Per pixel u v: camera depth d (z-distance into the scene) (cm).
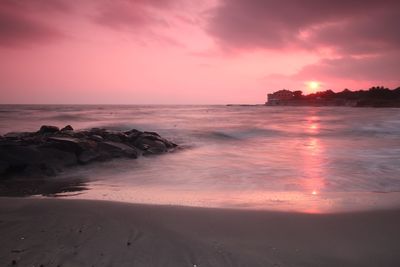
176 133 2677
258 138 2580
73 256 455
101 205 702
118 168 1305
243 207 715
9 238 514
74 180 1095
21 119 4097
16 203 709
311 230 569
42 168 1177
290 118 5338
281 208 705
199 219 620
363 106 15350
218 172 1230
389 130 3152
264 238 532
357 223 606
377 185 1006
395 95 15638
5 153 1169
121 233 542
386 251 490
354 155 1655
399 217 640
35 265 427
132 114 6041
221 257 464
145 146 1694
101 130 1920
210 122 4050
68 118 4369
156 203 749
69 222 590
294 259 462
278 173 1201
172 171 1254
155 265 436
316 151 1831
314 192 905
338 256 473
